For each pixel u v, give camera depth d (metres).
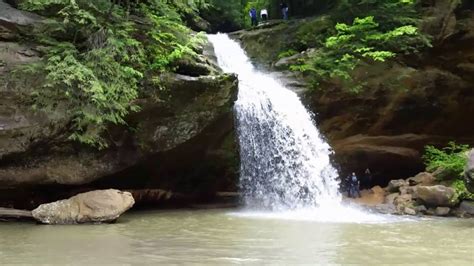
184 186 17.72
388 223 12.87
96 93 12.65
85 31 14.09
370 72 19.94
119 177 15.29
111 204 12.70
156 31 15.47
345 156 21.09
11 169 13.24
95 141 13.56
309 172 18.34
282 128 18.09
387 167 22.14
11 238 9.94
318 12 24.27
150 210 16.05
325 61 19.88
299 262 7.70
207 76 15.09
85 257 8.02
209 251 8.59
